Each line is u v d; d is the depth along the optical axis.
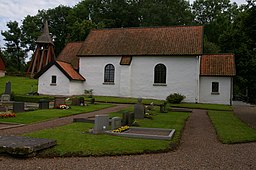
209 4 65.31
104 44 34.22
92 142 8.66
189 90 29.86
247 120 17.16
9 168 6.25
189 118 17.30
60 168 6.32
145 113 17.39
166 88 30.62
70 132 10.38
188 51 29.81
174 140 9.60
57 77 31.48
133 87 31.88
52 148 7.75
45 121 13.98
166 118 16.27
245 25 19.83
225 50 46.72
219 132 11.84
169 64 30.55
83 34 51.78
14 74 54.62
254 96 46.84
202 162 7.19
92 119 13.71
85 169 6.29
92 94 33.38
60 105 19.98
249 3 18.84
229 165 6.97
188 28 33.00
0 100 25.97
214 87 31.00
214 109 23.92
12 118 14.31
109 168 6.40
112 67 32.91
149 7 58.81
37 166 6.43
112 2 62.22
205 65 32.19
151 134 10.51
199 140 10.42
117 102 26.28
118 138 9.55
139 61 31.72
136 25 62.19
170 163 6.99
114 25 61.41
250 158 7.77
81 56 33.84
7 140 7.88
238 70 41.69
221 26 57.56
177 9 60.09
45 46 50.97
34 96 27.48
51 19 70.19
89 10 65.31
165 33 33.22
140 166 6.63
